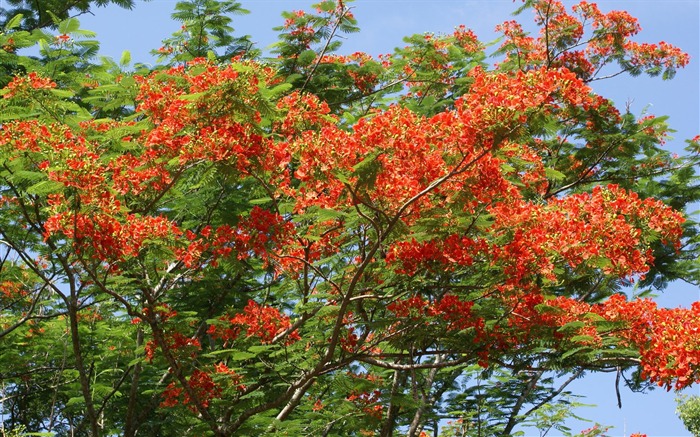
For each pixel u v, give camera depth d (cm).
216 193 1177
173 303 1204
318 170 848
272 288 1270
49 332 1312
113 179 987
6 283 1402
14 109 1021
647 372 923
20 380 1366
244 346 1045
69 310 975
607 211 956
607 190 974
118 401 1224
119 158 1011
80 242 888
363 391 1097
